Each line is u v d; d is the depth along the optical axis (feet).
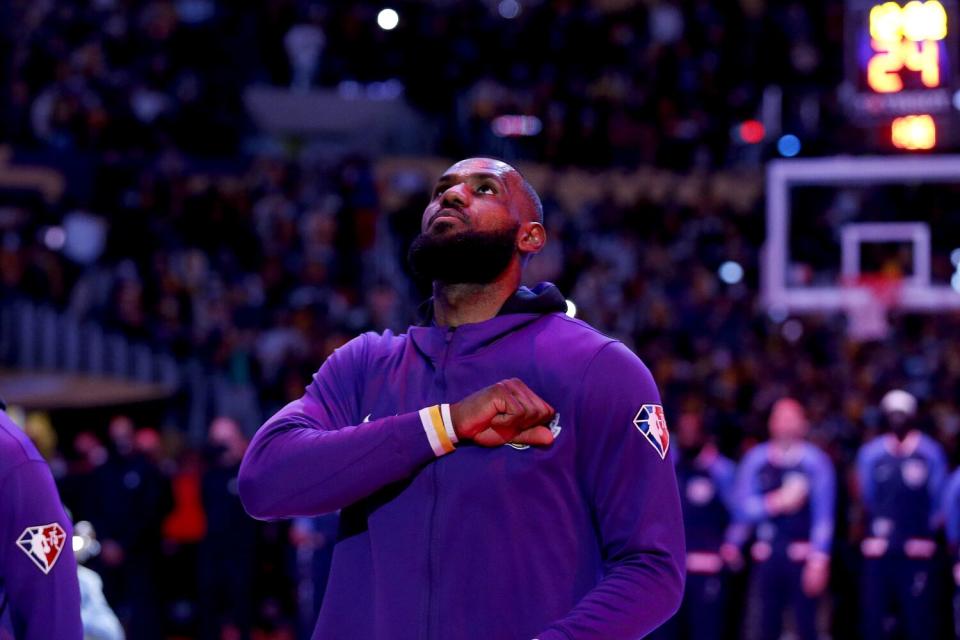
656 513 22.80
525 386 22.62
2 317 135.03
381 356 24.84
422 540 22.52
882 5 102.37
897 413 90.38
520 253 24.73
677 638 89.76
